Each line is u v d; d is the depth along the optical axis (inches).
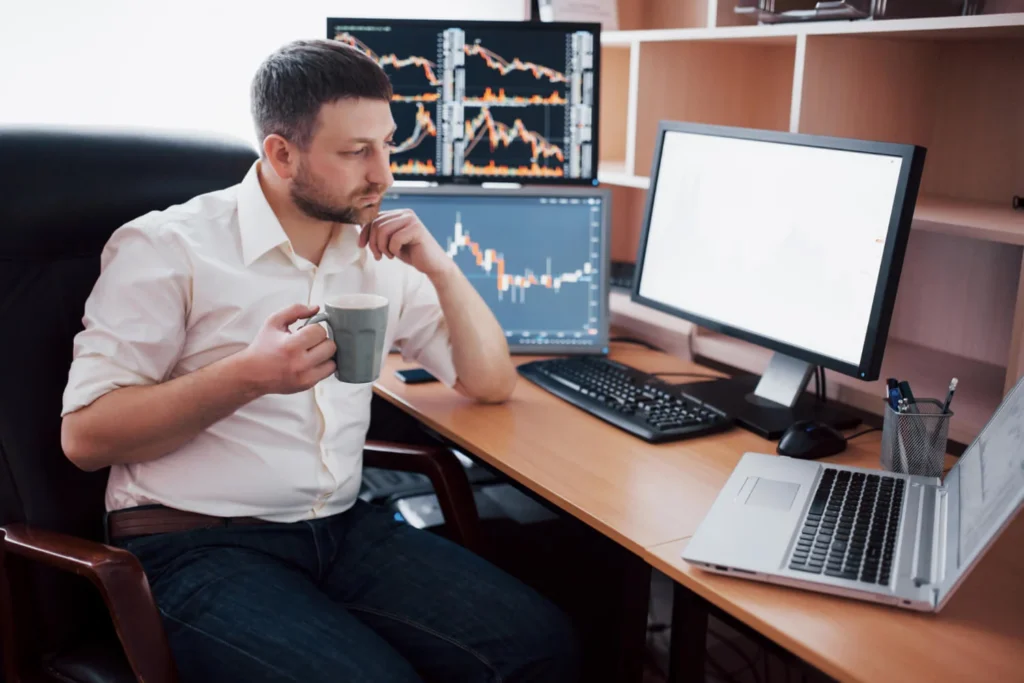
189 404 46.1
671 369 69.4
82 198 51.8
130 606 42.2
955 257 71.6
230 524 51.2
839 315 54.4
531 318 71.9
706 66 81.4
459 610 50.1
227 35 80.8
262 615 46.0
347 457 54.8
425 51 71.8
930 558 40.1
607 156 96.5
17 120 74.8
